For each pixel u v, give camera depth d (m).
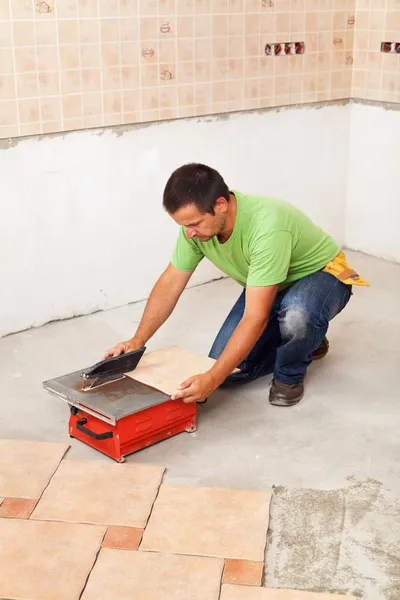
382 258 4.33
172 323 3.44
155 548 1.97
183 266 2.61
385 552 1.97
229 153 3.82
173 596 1.81
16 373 2.97
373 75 4.07
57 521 2.07
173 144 3.60
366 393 2.81
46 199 3.26
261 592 1.83
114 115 3.34
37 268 3.32
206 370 2.53
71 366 3.04
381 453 2.42
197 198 2.21
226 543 1.98
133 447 2.38
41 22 3.00
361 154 4.28
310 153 4.15
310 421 2.61
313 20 3.87
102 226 3.48
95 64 3.21
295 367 2.68
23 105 3.06
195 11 3.43
